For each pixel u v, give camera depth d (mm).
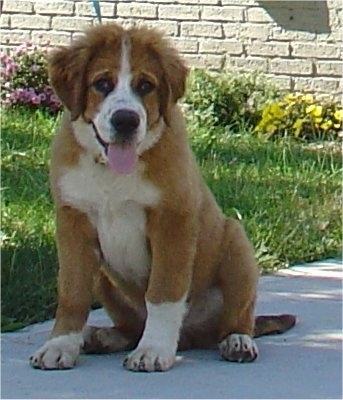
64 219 6547
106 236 6562
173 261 6426
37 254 8891
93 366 6492
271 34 17250
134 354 6410
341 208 11320
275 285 8859
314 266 9625
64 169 6492
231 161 13422
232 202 11195
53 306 7848
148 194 6395
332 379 6320
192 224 6461
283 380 6277
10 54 16922
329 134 15641
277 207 11156
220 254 6855
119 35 6457
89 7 18047
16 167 12164
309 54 17062
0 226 9641
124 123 6184
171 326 6457
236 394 5980
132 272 6734
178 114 6621
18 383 6117
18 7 18422
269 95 16469
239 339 6676
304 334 7375
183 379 6227
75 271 6547
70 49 6531
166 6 17734
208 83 16312
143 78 6379
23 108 15969
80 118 6445
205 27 17594
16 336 7273
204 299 6957
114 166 6258
